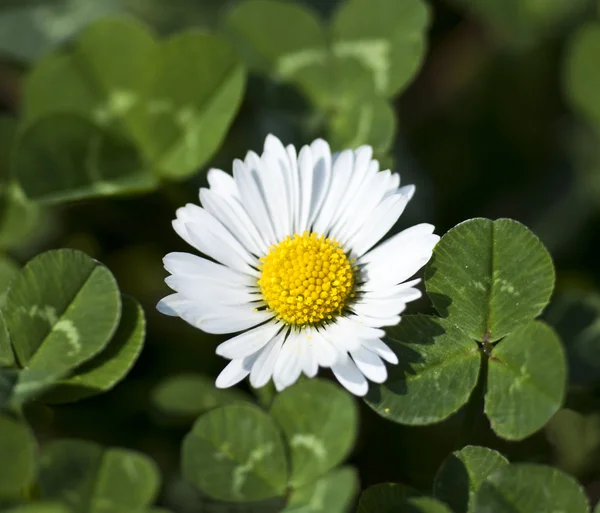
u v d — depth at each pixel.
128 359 0.19
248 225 0.19
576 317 0.20
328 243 0.19
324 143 0.19
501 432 0.18
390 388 0.18
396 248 0.19
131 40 0.21
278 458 0.18
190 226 0.19
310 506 0.18
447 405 0.18
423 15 0.21
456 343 0.18
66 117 0.21
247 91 0.21
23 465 0.18
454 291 0.18
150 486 0.18
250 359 0.18
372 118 0.21
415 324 0.18
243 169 0.19
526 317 0.18
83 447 0.18
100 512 0.18
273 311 0.19
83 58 0.21
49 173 0.21
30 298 0.19
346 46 0.21
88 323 0.18
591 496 0.20
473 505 0.18
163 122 0.21
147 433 0.21
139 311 0.19
